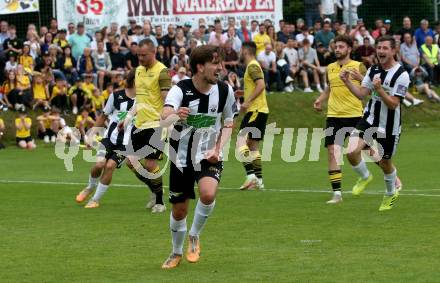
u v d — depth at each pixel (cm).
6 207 2441
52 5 5444
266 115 2809
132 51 4856
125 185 2955
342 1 6000
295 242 1836
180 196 1593
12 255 1745
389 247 1762
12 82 4691
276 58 5353
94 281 1507
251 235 1930
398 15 6294
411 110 5431
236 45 5131
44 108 4725
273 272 1551
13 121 4631
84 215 2278
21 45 4794
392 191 2273
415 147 4159
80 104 4719
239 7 5453
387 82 2241
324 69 5434
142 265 1638
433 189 2702
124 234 1973
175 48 5047
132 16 5272
